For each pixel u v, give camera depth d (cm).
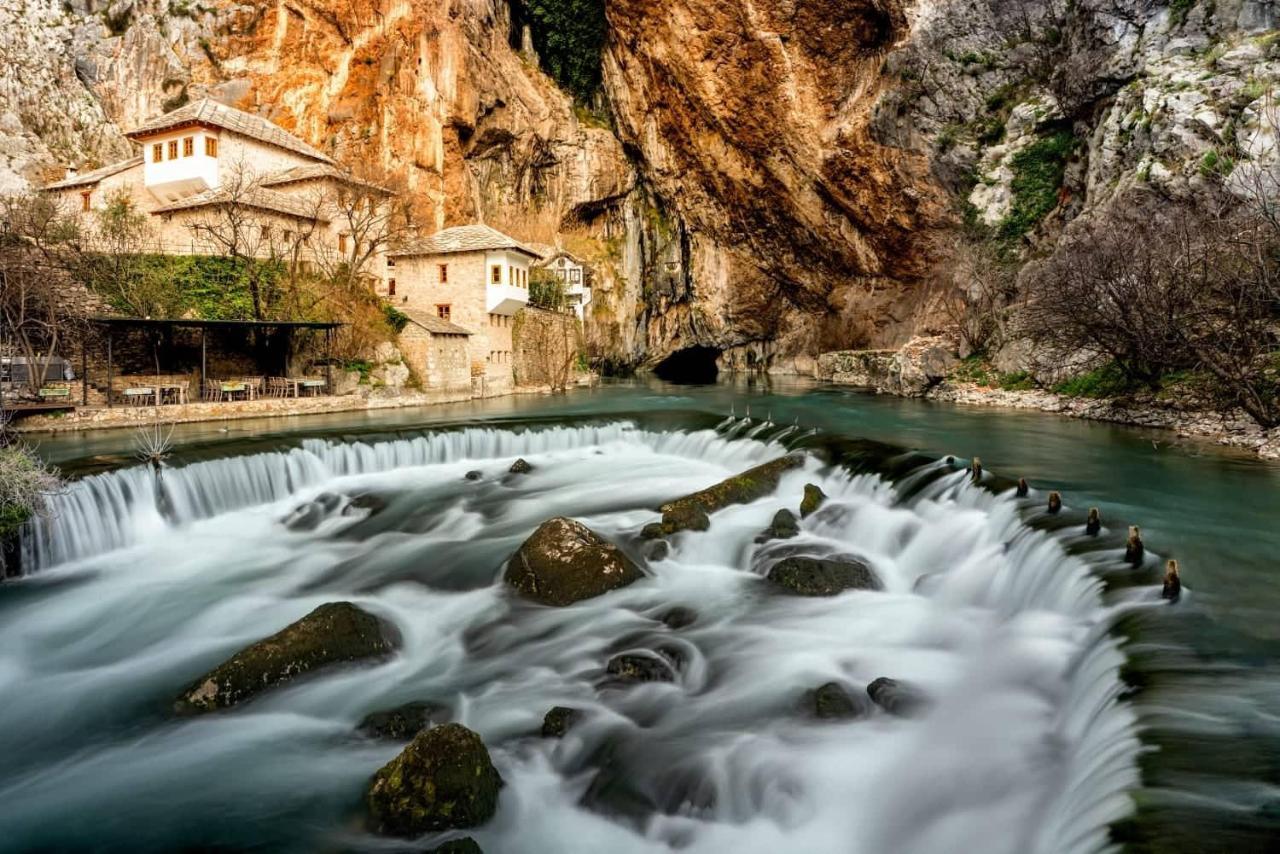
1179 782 444
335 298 3030
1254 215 1792
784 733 716
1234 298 1725
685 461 1875
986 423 2166
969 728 692
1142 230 2223
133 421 2211
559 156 5122
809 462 1568
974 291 3288
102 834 606
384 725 750
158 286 2667
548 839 601
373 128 4538
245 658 819
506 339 3703
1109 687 627
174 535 1399
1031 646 805
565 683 843
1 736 764
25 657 940
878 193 3975
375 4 4428
